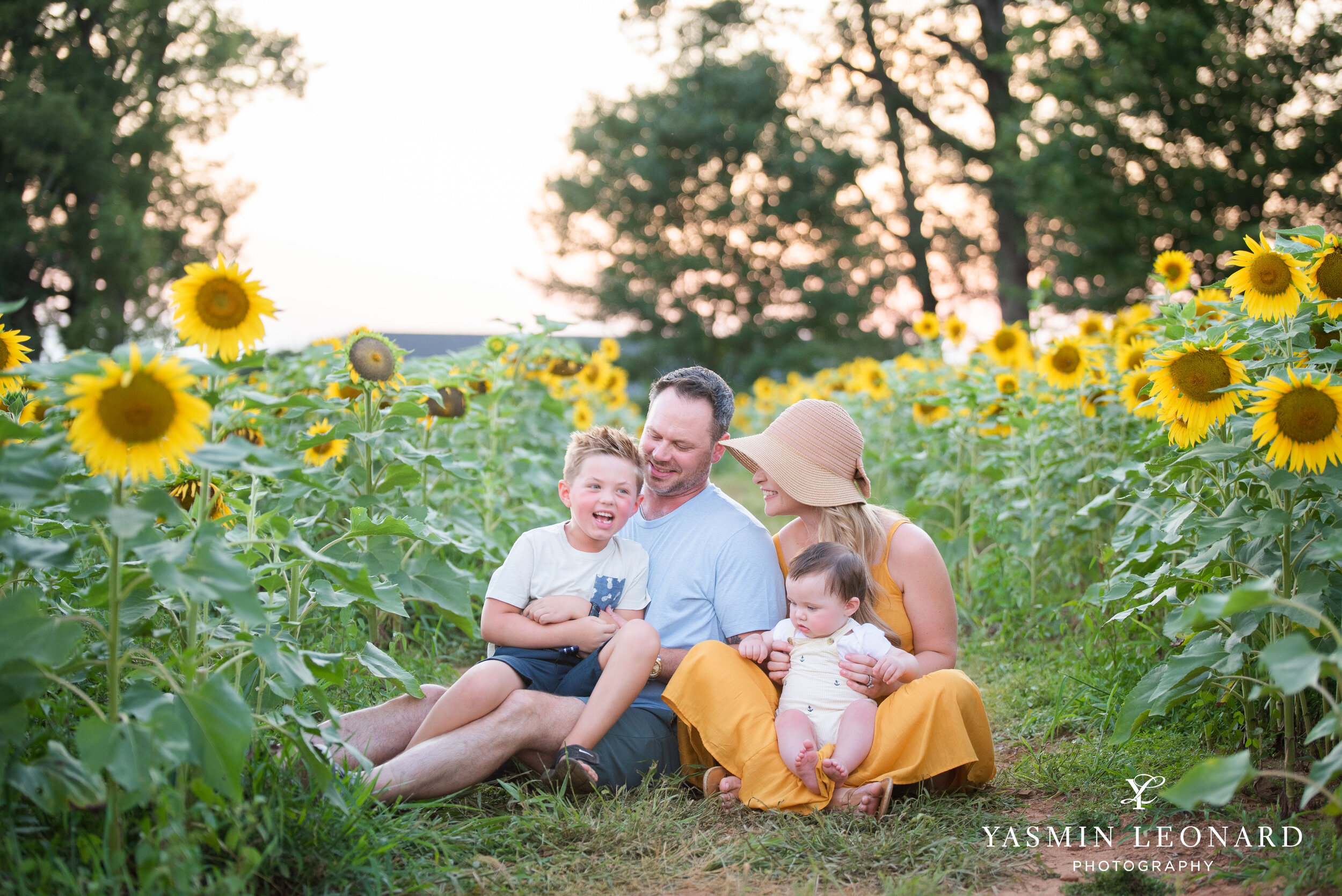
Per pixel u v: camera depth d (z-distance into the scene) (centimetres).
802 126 3219
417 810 277
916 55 3047
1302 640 204
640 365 3161
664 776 318
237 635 261
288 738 258
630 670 310
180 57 2300
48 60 2055
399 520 325
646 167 3106
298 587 319
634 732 320
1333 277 288
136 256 2041
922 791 303
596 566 337
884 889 254
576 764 296
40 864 205
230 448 215
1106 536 544
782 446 344
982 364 680
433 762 286
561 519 570
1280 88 1582
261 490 344
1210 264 1592
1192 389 296
